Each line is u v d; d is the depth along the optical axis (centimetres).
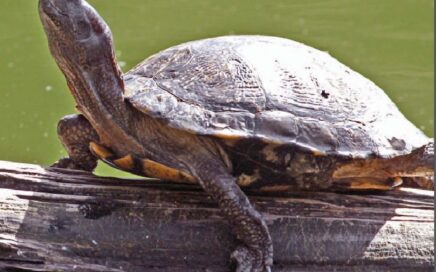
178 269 673
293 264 682
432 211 709
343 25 1602
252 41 724
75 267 661
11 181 691
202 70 687
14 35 1540
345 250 684
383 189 719
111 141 694
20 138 1220
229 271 675
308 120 670
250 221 655
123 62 1398
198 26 1575
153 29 1556
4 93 1340
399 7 1689
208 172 661
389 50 1508
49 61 1446
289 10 1678
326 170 682
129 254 672
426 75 1406
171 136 674
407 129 716
